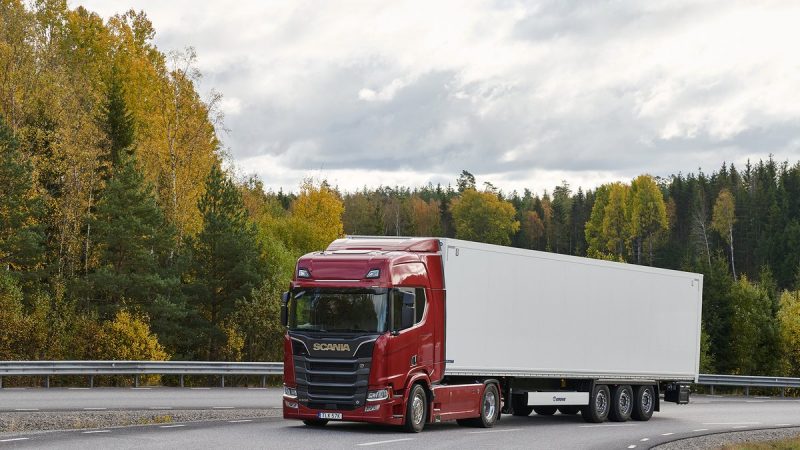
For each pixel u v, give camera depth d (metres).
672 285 30.88
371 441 18.41
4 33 53.97
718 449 21.55
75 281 48.56
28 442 16.48
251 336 52.34
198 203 54.44
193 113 56.44
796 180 171.62
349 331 20.25
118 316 44.66
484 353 23.03
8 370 32.59
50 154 52.25
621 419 28.78
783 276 144.75
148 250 50.94
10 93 52.19
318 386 20.27
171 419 22.66
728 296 81.06
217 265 52.81
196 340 51.12
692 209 174.12
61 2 66.00
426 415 21.19
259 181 78.19
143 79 62.44
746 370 79.56
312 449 16.58
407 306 20.33
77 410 23.98
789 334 80.00
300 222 83.88
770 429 28.17
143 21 68.38
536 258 24.92
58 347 42.94
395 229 164.62
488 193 157.12
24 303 46.28
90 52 65.50
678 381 31.55
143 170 53.53
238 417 23.80
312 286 20.70
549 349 25.44
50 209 51.25
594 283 27.27
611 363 27.98
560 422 27.45
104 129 55.00
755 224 160.62
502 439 20.31
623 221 163.75
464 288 22.38
